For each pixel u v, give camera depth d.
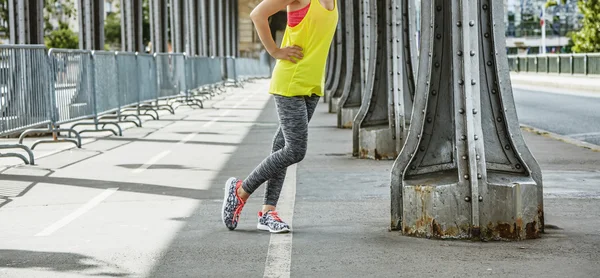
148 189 10.44
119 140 17.44
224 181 11.09
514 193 6.98
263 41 7.16
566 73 52.66
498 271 6.02
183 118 24.36
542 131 18.48
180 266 6.35
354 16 19.64
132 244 7.16
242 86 54.41
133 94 21.72
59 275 6.13
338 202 9.14
